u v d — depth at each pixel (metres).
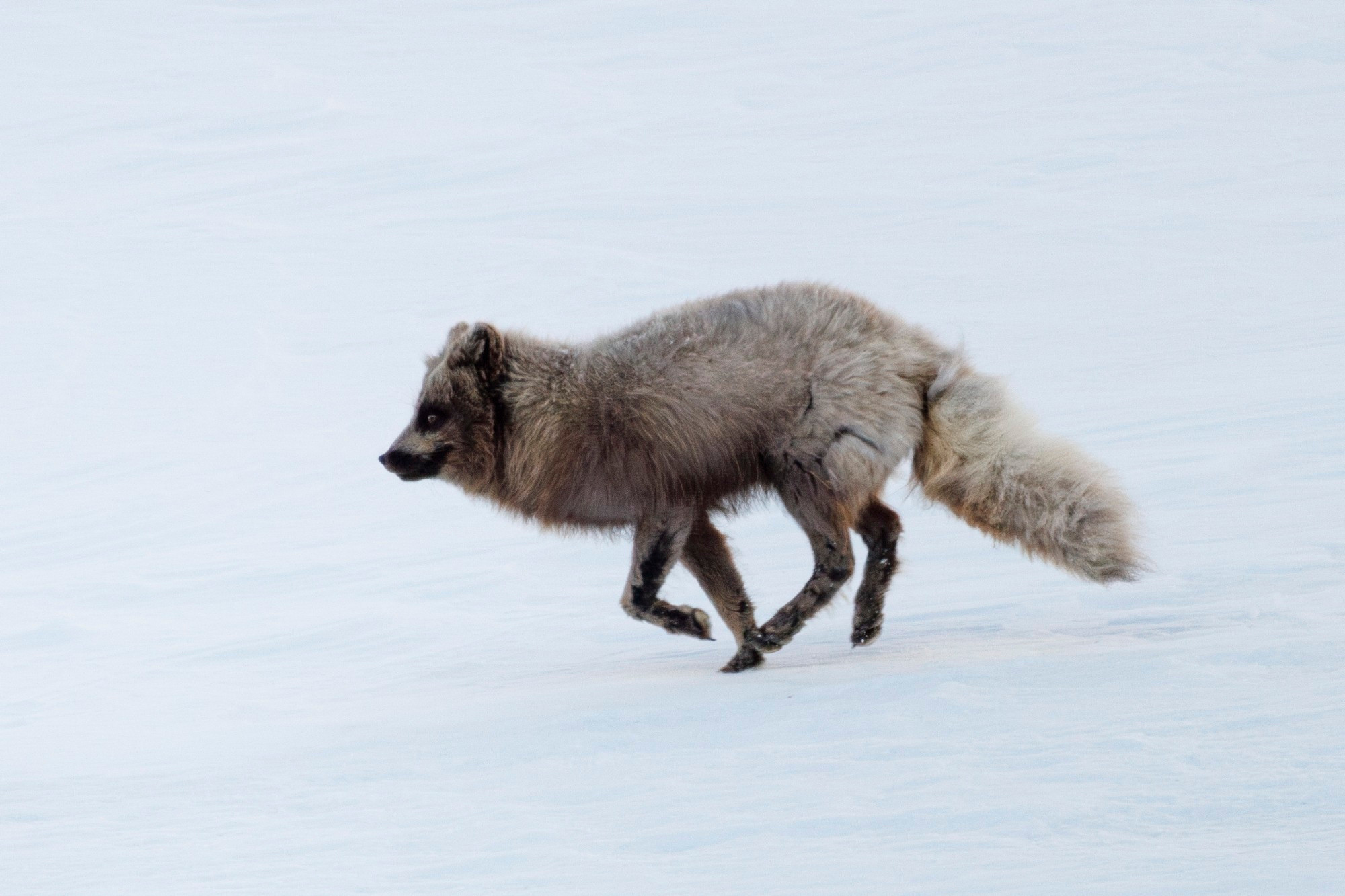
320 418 36.16
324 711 12.01
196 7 155.25
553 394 11.48
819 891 5.58
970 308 42.47
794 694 9.05
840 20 124.25
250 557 23.14
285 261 62.62
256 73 126.19
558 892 5.89
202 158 93.88
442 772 8.30
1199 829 5.78
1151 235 51.28
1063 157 70.25
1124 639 10.05
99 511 28.38
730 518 12.15
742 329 11.07
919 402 10.99
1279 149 67.00
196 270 62.31
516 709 10.13
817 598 11.05
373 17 149.12
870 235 57.47
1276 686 7.71
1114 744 6.95
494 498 12.10
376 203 76.25
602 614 16.16
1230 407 23.95
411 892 6.09
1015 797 6.38
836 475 10.80
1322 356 29.12
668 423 11.05
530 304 51.03
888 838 6.10
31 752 11.26
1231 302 38.34
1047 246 51.44
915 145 78.38
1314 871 5.21
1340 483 17.20
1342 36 93.44
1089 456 11.02
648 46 125.94
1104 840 5.77
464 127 98.62
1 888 6.81
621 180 76.81
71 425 37.66
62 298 57.97
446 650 15.08
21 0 157.00
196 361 45.47
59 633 19.06
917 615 12.95
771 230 60.53
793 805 6.68
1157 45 98.00
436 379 11.86
